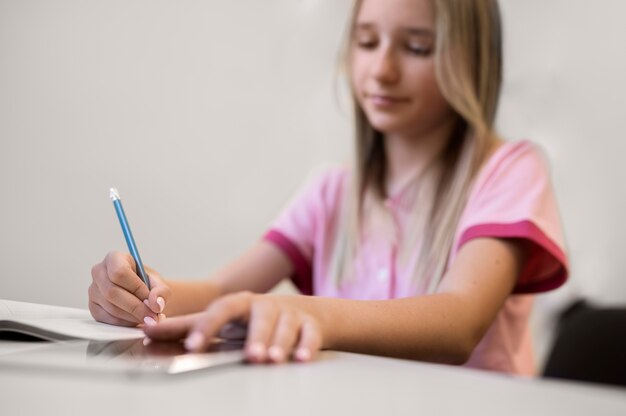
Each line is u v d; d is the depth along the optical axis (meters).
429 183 1.01
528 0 1.47
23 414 0.26
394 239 1.02
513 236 0.83
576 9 1.44
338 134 1.59
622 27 1.40
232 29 1.69
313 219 1.14
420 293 0.96
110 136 1.72
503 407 0.30
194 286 0.97
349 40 1.05
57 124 1.73
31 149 1.73
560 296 1.36
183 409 0.27
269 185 1.66
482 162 0.96
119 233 1.69
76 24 1.73
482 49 0.97
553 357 0.65
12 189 1.73
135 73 1.72
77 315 0.70
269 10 1.67
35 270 1.71
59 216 1.71
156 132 1.71
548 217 0.89
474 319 0.70
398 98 0.97
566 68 1.45
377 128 1.00
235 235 1.67
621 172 1.40
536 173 0.93
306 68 1.64
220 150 1.69
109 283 0.67
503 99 1.46
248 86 1.68
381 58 0.96
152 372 0.34
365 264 1.04
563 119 1.45
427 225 0.99
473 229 0.86
